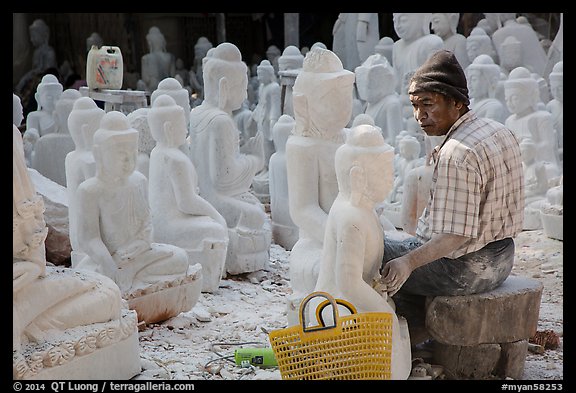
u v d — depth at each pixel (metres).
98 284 4.96
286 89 10.26
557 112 11.59
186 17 20.27
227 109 7.80
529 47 14.27
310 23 19.86
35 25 19.34
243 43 20.73
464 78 5.01
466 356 5.08
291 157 5.74
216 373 5.30
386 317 4.50
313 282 5.48
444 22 13.55
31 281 4.60
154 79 19.02
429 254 4.75
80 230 5.98
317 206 5.72
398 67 12.77
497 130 4.97
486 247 4.98
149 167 7.36
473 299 4.97
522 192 5.07
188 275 6.38
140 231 6.16
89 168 6.58
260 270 7.85
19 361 4.39
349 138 4.89
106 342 4.83
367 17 15.05
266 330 6.15
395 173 9.90
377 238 4.82
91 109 6.89
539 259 8.32
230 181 7.71
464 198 4.76
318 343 4.47
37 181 8.27
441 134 5.09
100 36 19.91
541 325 6.30
